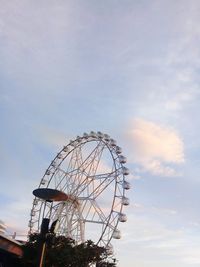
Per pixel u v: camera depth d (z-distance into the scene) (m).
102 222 67.38
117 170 71.50
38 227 70.25
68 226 67.69
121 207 68.69
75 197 69.50
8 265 63.78
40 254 33.09
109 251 66.06
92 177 71.50
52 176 75.88
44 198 41.31
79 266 62.50
